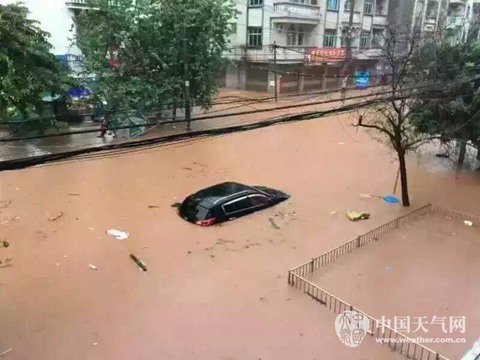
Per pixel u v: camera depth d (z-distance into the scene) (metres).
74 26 24.03
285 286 9.27
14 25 12.38
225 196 12.37
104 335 7.76
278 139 20.75
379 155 18.45
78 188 14.07
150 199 13.40
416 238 11.45
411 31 27.00
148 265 9.90
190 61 21.20
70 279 9.32
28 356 7.23
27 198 13.17
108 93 18.83
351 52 31.52
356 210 12.97
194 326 8.03
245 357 7.32
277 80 31.11
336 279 9.59
